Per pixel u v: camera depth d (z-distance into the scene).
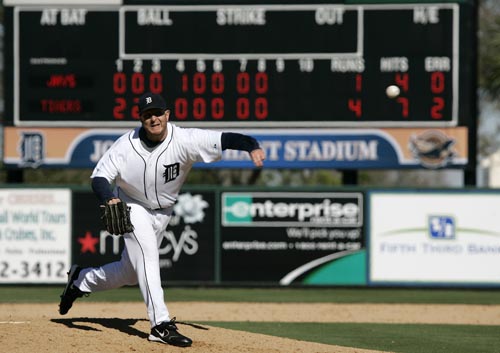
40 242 46.31
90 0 46.41
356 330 32.34
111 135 46.66
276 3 45.81
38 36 46.72
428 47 45.66
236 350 21.55
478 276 46.09
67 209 46.38
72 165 46.91
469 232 46.12
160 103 21.16
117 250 46.34
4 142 47.09
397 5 45.59
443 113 45.72
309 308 39.47
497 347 28.19
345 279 46.50
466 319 36.25
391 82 45.78
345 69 45.84
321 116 46.06
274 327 32.91
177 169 21.95
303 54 45.88
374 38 45.69
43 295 42.97
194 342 22.22
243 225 46.66
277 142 46.22
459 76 45.62
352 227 46.50
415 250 46.22
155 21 46.12
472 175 46.81
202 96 46.09
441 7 45.53
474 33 45.62
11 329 23.08
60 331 22.91
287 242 46.56
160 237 23.19
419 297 44.56
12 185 46.31
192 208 46.69
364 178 100.94
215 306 39.62
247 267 46.66
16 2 46.72
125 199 22.53
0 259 46.28
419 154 45.97
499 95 64.06
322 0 45.75
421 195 46.25
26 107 46.97
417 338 30.31
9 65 46.91
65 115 46.84
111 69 46.47
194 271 46.69
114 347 21.14
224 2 45.94
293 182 82.94
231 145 21.52
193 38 46.06
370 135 46.09
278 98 46.06
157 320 21.69
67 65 46.69
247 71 46.00
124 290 47.06
